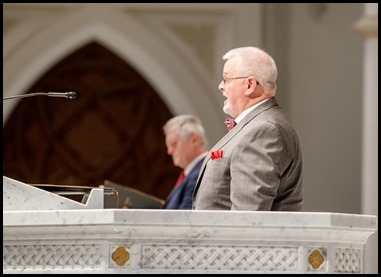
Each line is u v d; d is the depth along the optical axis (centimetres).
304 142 3112
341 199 3100
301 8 3114
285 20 3114
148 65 3114
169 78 3103
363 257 918
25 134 3097
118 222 808
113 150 3130
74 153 3119
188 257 828
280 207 1057
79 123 3128
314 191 3097
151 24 3117
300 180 1077
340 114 3112
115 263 823
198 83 3100
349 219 861
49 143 3105
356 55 3108
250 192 1002
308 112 3114
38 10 3073
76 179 3112
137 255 822
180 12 3098
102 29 3094
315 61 3122
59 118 3119
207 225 819
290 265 844
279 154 1029
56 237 860
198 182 1083
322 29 3125
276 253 843
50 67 3109
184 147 1986
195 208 1061
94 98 3138
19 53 3062
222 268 831
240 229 827
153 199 1777
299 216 833
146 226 814
